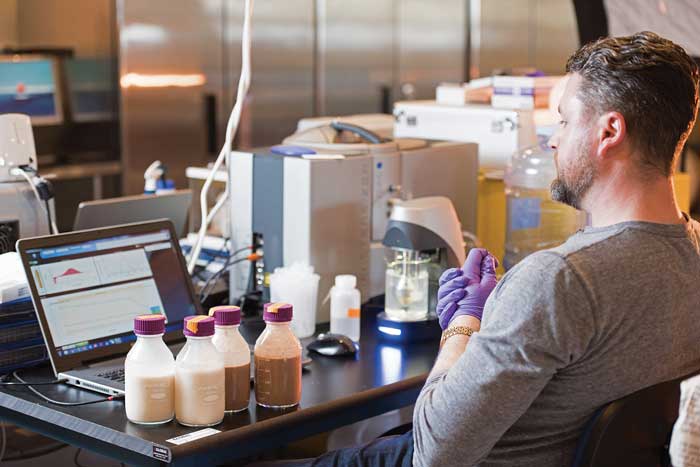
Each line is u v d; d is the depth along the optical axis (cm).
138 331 177
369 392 197
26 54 432
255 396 190
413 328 231
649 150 147
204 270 274
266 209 250
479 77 609
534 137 308
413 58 575
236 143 500
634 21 412
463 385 144
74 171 445
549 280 141
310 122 319
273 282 236
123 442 172
